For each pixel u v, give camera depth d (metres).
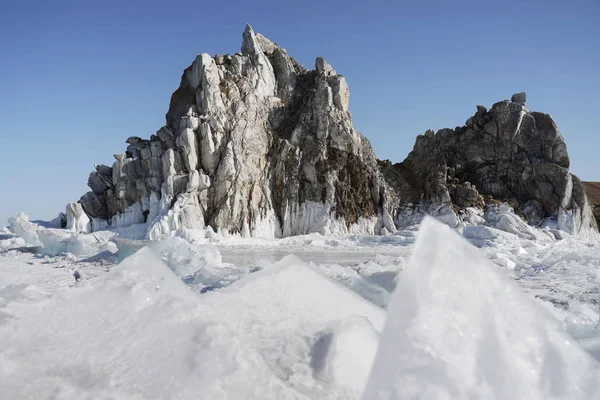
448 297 1.29
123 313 1.66
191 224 32.59
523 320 1.31
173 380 1.39
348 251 24.86
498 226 34.00
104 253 17.23
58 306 1.70
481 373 1.19
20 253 21.73
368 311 2.23
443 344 1.23
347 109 40.47
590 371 1.26
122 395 1.34
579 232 37.12
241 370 1.43
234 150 35.44
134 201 35.41
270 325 1.94
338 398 1.58
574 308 5.90
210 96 36.84
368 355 1.78
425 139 43.19
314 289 2.25
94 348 1.52
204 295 2.19
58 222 36.66
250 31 42.19
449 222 36.22
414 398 1.17
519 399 1.17
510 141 39.81
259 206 35.78
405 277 1.35
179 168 34.94
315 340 1.86
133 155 36.47
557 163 38.56
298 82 42.94
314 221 36.31
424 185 40.53
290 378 1.64
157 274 1.91
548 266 13.91
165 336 1.55
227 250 25.78
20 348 1.47
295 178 36.91
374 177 38.56
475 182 40.38
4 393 1.30
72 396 1.31
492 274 1.37
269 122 39.62
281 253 22.84
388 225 37.56
